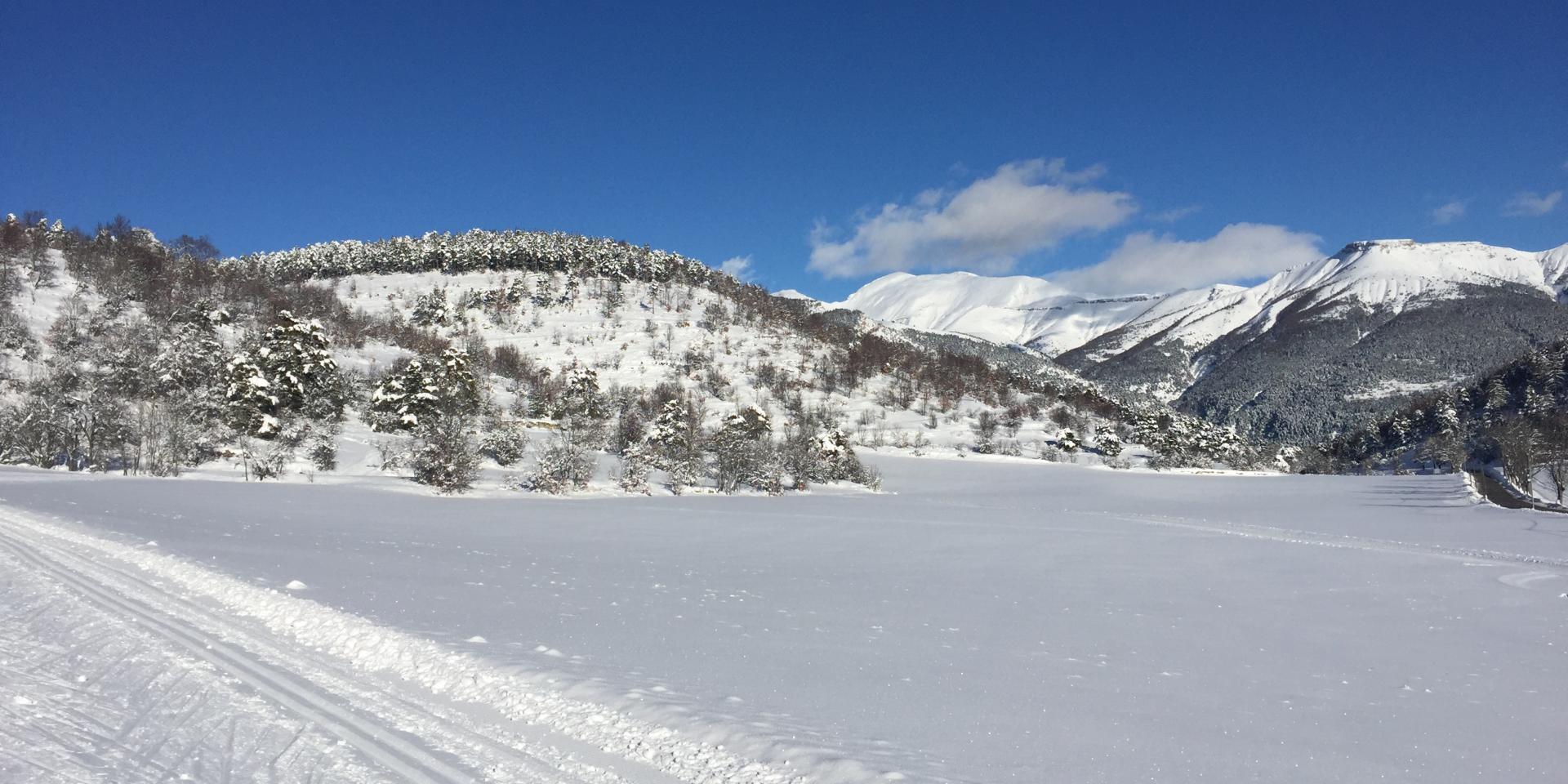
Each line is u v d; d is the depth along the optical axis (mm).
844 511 52719
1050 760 7375
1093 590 20016
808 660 11023
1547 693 10688
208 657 9094
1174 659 12266
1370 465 167875
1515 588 21062
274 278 186125
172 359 72562
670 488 71562
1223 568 25188
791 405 150875
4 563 14047
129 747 6359
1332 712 9523
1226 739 8266
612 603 14930
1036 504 70375
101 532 18891
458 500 51312
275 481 54406
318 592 13484
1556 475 84250
